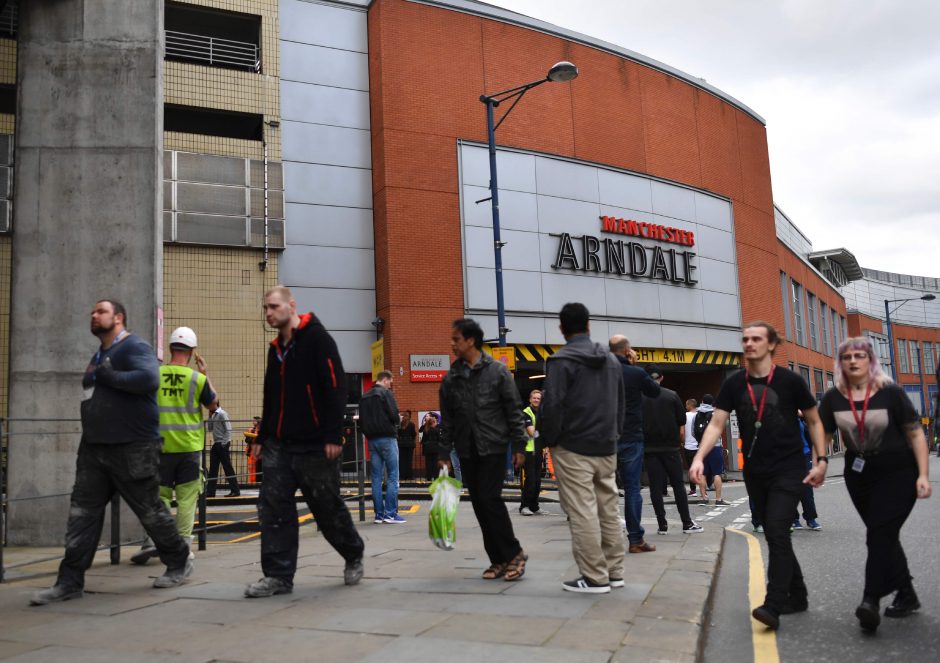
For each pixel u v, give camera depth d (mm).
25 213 7883
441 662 3436
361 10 21609
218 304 19000
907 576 4539
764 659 3799
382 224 20484
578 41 24438
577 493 4973
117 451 5098
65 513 7609
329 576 5734
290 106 20391
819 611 4770
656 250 25297
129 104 8109
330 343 5102
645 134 25766
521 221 22344
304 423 5086
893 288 77062
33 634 4055
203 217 19000
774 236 31500
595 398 5043
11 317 7781
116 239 7926
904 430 4375
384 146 20531
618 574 5129
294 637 3902
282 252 19812
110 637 3971
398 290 20172
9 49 17953
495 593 4941
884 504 4340
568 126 23766
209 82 19547
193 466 6504
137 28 8211
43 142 7977
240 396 18859
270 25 20453
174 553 5438
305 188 20281
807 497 8742
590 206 23875
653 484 8281
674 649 3605
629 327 24188
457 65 21922
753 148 30609
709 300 26922
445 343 20531
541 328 22172
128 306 7852
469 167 21688
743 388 4648
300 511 10773
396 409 9914
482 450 5375
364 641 3799
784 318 33219
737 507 12141
